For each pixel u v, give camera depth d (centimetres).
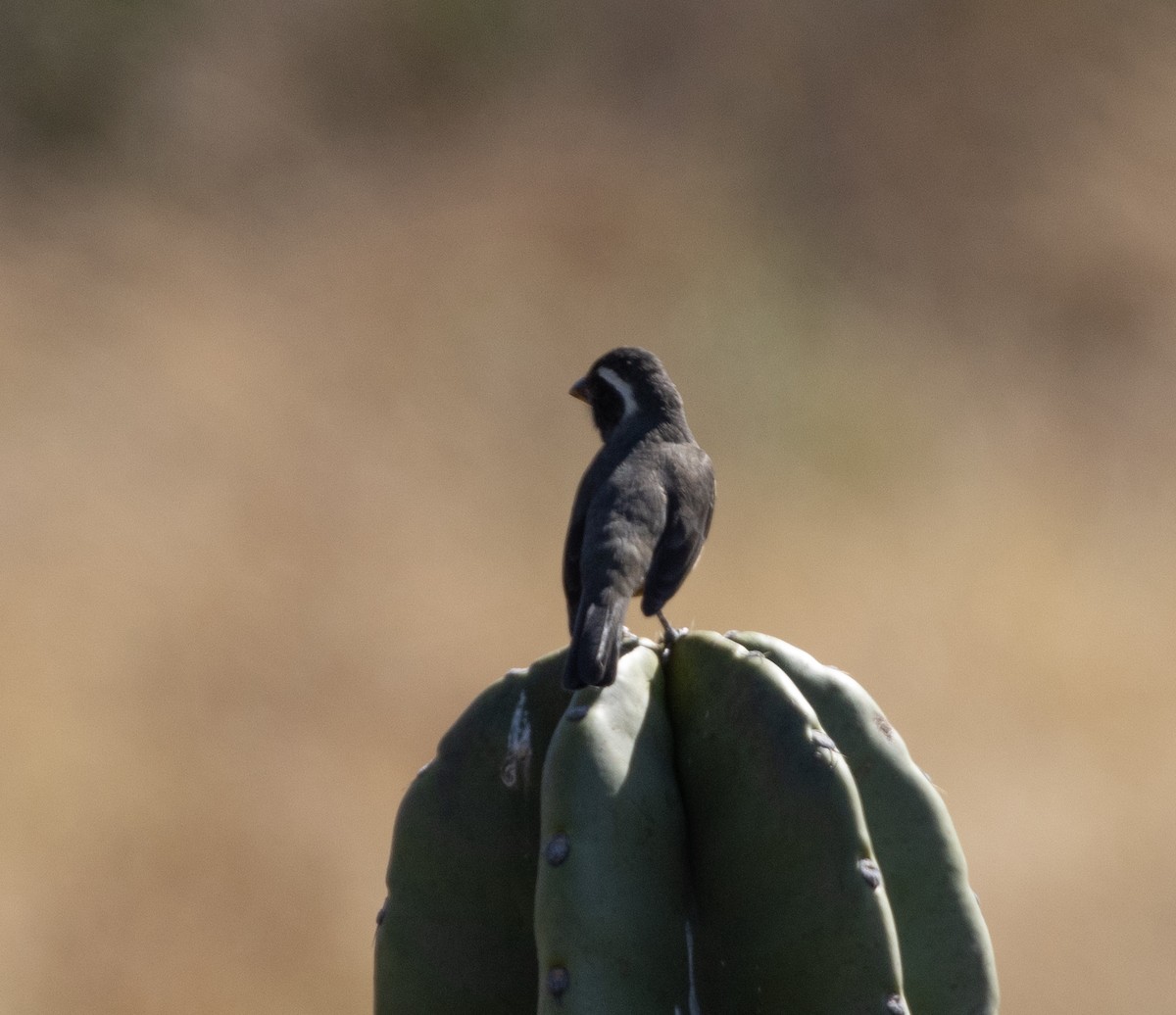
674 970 500
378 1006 564
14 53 3466
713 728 515
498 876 557
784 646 552
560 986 479
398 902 564
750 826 505
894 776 546
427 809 563
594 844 490
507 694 564
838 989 489
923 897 543
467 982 557
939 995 540
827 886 493
